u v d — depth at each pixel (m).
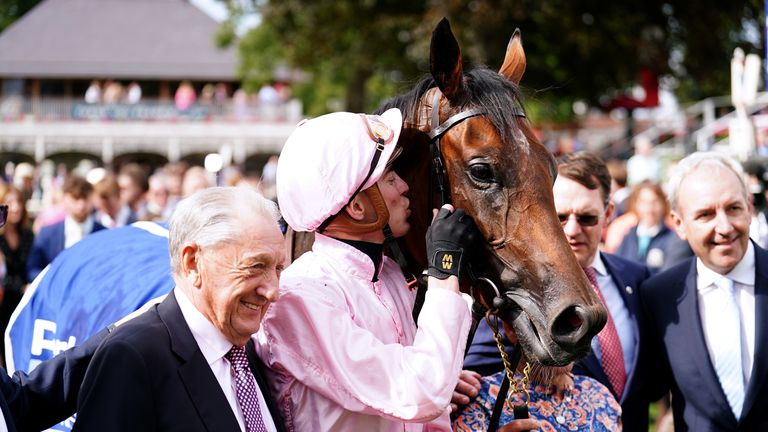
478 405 2.07
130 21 37.06
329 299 1.76
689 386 2.57
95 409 1.55
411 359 1.70
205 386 1.63
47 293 3.06
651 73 15.99
